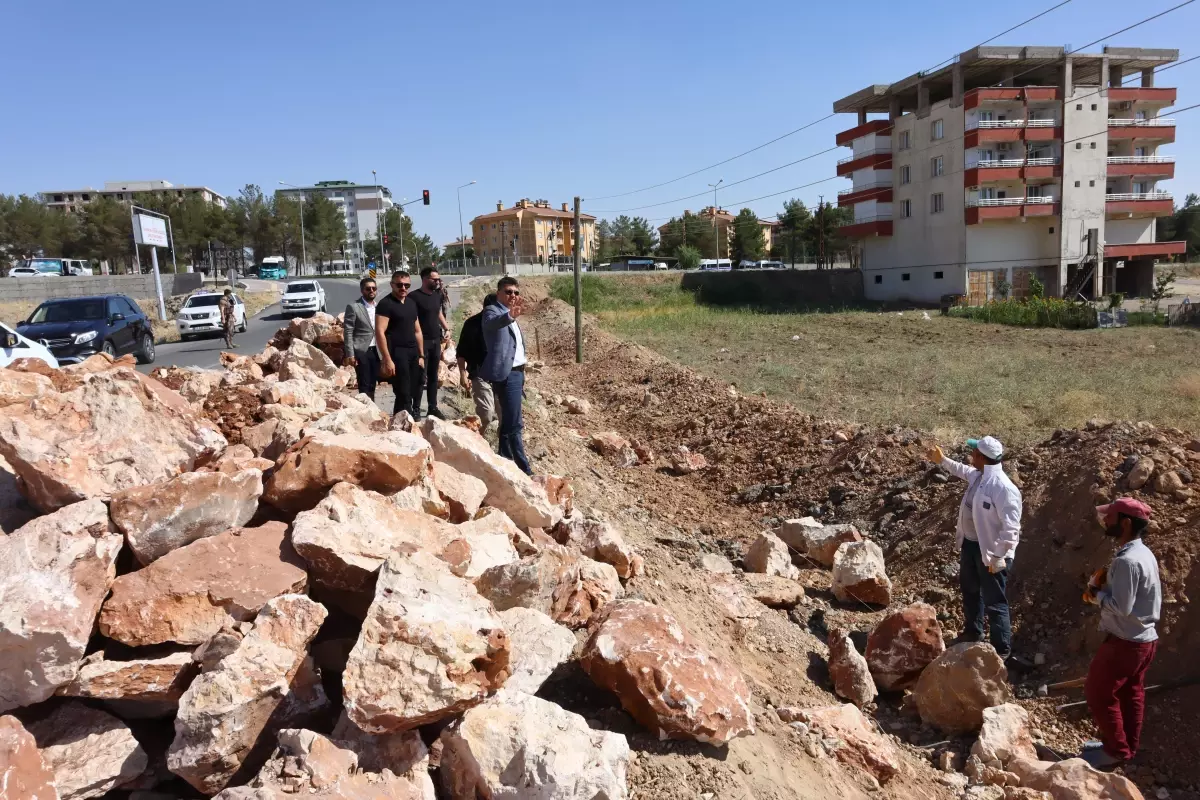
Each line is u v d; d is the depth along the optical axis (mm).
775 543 8281
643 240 110625
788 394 16516
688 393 16688
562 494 6523
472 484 5172
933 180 53844
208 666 3221
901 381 17625
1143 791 5367
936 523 8805
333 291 49812
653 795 3510
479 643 3217
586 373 22219
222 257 89062
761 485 11375
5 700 2938
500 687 3381
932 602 7637
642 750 3756
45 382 5008
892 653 6262
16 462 3814
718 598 6727
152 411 4367
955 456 10219
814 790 4180
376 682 3021
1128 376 17047
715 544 9148
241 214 84625
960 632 7129
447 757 3197
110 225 74250
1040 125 49812
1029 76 53625
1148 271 54219
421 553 3645
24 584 3029
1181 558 6484
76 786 2885
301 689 3273
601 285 58219
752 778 3877
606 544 5582
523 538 4930
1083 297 49562
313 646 3568
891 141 58062
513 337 7660
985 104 49750
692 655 4031
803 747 4645
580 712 4004
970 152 50469
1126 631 5309
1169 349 24469
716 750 3896
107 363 6480
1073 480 7781
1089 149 50375
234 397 6906
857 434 11750
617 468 12352
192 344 25250
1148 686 6004
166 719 3379
